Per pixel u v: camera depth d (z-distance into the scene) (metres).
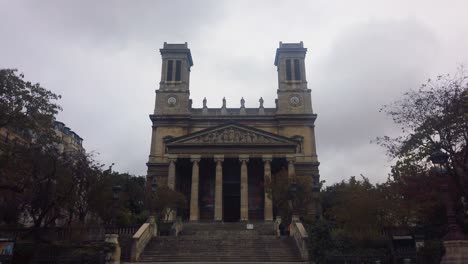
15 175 39.00
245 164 71.00
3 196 43.22
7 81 37.50
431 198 36.19
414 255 30.19
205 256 37.50
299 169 82.75
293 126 87.00
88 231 41.50
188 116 87.81
